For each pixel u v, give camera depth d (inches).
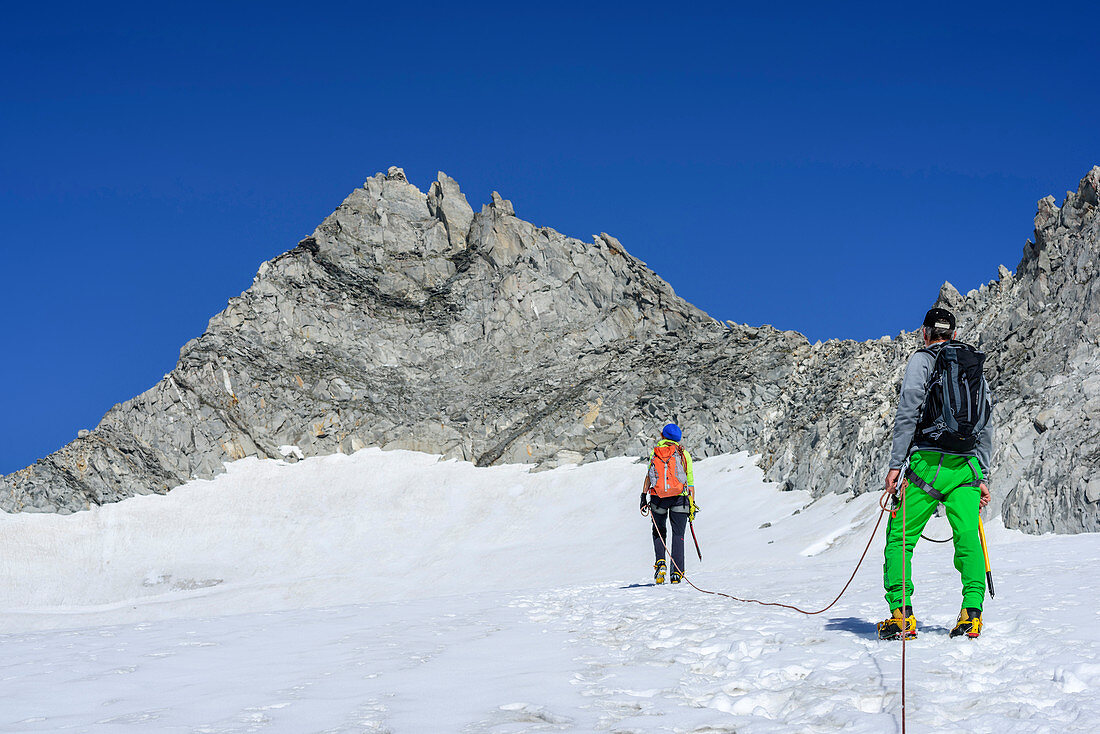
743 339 2893.7
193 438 2787.9
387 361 3166.8
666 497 488.4
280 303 3201.3
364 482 2696.9
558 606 392.5
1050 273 1456.7
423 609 405.4
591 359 3046.3
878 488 1440.7
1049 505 904.9
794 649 217.5
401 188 3764.8
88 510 2561.5
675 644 247.4
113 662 261.3
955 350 223.8
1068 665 171.9
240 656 267.9
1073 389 1077.8
